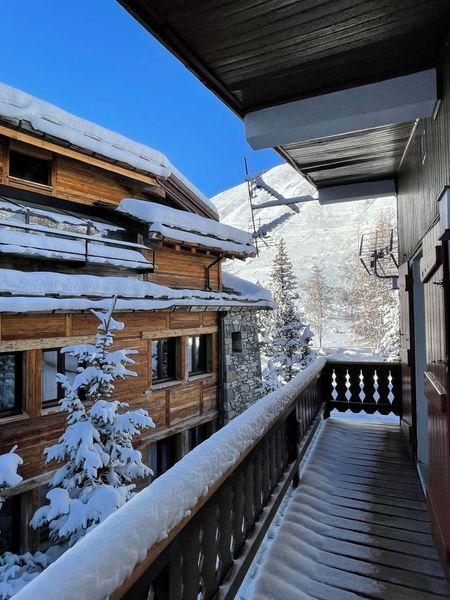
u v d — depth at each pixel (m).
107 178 9.15
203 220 9.83
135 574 1.08
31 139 7.05
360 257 11.52
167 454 9.32
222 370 10.81
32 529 6.12
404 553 2.71
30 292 5.75
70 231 7.59
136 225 8.95
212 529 1.81
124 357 5.62
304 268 79.81
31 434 6.18
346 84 2.88
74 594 0.85
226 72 2.72
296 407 3.79
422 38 2.42
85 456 4.90
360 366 6.13
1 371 6.07
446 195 2.23
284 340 16.39
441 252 2.51
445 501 2.40
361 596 2.28
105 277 7.32
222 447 1.82
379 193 5.79
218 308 9.93
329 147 4.54
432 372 2.95
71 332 6.85
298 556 2.59
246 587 2.28
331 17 2.18
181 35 2.31
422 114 2.86
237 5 2.06
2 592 4.47
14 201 7.10
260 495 2.64
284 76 2.78
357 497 3.57
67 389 5.37
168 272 9.62
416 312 4.58
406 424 4.91
